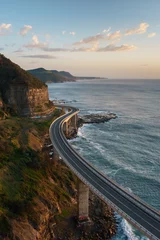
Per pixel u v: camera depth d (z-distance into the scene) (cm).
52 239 5969
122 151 12012
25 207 5850
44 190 7044
